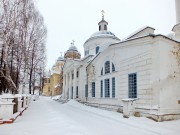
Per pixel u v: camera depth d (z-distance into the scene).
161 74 11.41
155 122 10.37
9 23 16.50
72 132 6.97
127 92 13.99
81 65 26.36
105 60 18.17
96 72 20.31
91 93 21.47
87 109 17.25
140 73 12.78
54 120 9.80
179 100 12.15
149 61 12.13
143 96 12.25
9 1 16.78
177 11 17.12
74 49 44.31
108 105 16.80
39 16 24.41
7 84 21.67
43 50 28.45
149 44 12.29
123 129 8.30
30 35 22.34
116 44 15.80
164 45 11.96
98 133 7.26
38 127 7.71
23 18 19.33
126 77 14.27
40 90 56.91
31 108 17.08
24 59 20.81
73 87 27.89
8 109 8.92
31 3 21.41
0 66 18.84
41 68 37.31
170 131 7.98
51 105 22.53
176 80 12.23
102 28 32.38
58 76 64.81
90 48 29.92
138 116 11.95
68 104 23.78
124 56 14.78
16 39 19.22
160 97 11.13
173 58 12.37
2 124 8.23
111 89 16.55
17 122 8.88
